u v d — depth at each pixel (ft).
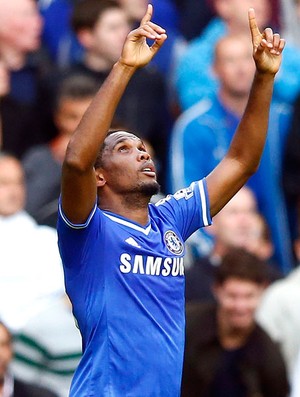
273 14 105.40
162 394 50.75
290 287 83.05
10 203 82.12
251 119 55.01
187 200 54.29
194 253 88.74
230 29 102.22
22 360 78.18
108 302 50.90
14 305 79.51
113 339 50.72
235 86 93.50
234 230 87.20
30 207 86.38
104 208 52.03
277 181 95.09
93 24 96.17
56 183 87.20
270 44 54.08
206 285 83.25
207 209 54.44
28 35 98.27
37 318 78.89
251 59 93.66
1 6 97.96
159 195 93.81
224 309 77.56
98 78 96.07
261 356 77.71
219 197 54.85
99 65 96.48
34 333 78.33
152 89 97.96
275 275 86.48
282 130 95.76
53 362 78.18
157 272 51.52
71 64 97.66
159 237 52.19
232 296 77.41
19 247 81.10
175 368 51.06
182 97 98.48
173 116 98.94
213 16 105.50
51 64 99.04
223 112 93.91
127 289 51.06
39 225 85.66
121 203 51.96
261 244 89.30
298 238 92.73
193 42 103.55
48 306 79.66
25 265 80.64
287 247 94.73
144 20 51.29
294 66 98.48
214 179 54.95
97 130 50.11
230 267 77.71
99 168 52.03
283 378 77.77
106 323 50.83
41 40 102.06
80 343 78.69
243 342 77.87
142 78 97.76
